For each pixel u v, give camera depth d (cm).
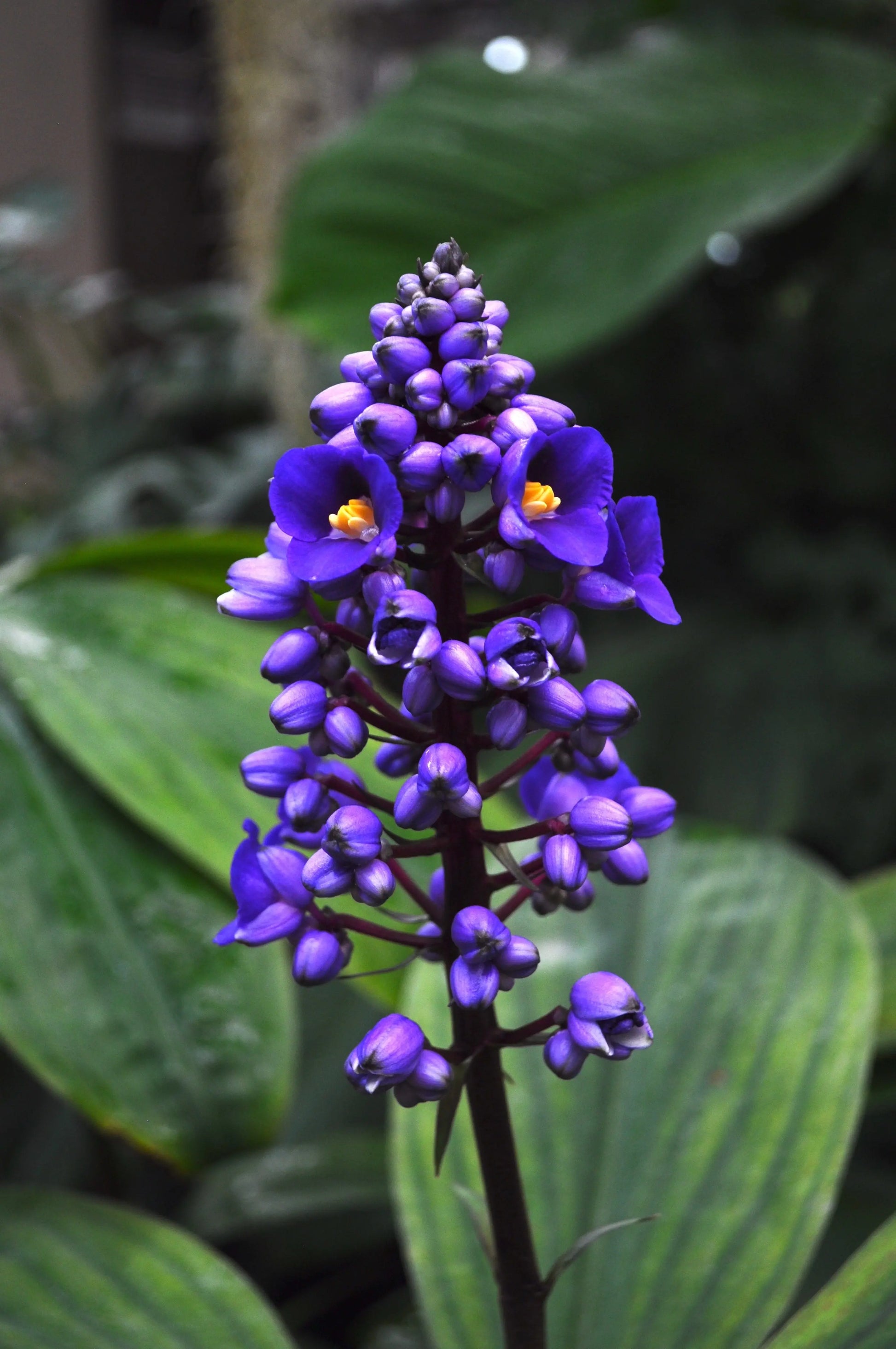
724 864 63
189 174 256
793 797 126
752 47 107
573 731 42
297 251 97
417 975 58
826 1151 52
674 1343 50
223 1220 80
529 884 41
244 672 72
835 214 147
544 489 41
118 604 76
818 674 135
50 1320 52
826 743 130
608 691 41
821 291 152
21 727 71
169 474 173
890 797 128
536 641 40
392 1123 56
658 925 59
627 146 99
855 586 141
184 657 73
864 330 146
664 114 101
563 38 163
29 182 189
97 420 200
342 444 41
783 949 58
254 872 42
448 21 213
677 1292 50
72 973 60
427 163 97
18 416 214
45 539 168
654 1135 54
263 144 145
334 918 43
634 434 155
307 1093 90
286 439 151
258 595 41
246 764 42
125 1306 53
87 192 243
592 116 100
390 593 40
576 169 98
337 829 41
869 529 149
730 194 97
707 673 138
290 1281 94
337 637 42
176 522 187
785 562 144
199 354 198
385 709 42
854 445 148
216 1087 58
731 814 127
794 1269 50
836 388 149
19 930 61
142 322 205
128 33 246
